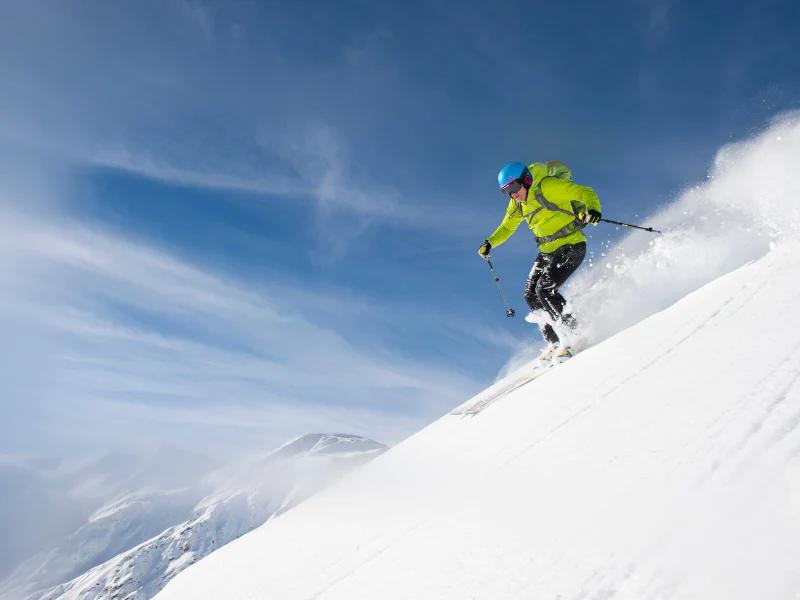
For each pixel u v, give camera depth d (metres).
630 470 2.18
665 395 2.75
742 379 2.48
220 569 4.18
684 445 2.15
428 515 2.87
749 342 2.87
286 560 3.40
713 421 2.22
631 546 1.68
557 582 1.66
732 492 1.70
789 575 1.27
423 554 2.36
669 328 3.82
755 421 2.06
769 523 1.49
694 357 3.06
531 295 6.31
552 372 4.87
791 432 1.88
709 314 3.66
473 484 2.99
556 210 5.89
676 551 1.55
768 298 3.37
